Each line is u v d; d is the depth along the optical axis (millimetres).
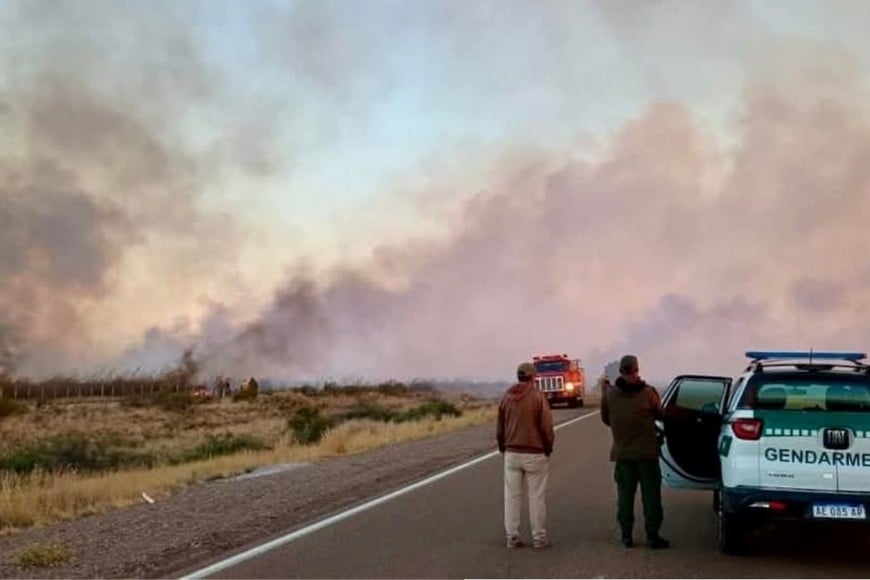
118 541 11367
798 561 9570
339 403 65125
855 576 8828
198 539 11258
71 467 24031
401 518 12516
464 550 10164
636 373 10562
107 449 27766
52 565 9859
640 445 10383
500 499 14414
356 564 9406
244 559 9750
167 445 30609
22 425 42688
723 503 9820
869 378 9711
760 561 9555
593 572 9000
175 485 18328
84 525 12977
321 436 31672
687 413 11266
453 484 16438
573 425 34031
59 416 50000
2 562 10016
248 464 22344
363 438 28984
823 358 10180
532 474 10445
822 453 9234
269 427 39844
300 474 19031
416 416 45719
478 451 23625
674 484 11219
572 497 14492
